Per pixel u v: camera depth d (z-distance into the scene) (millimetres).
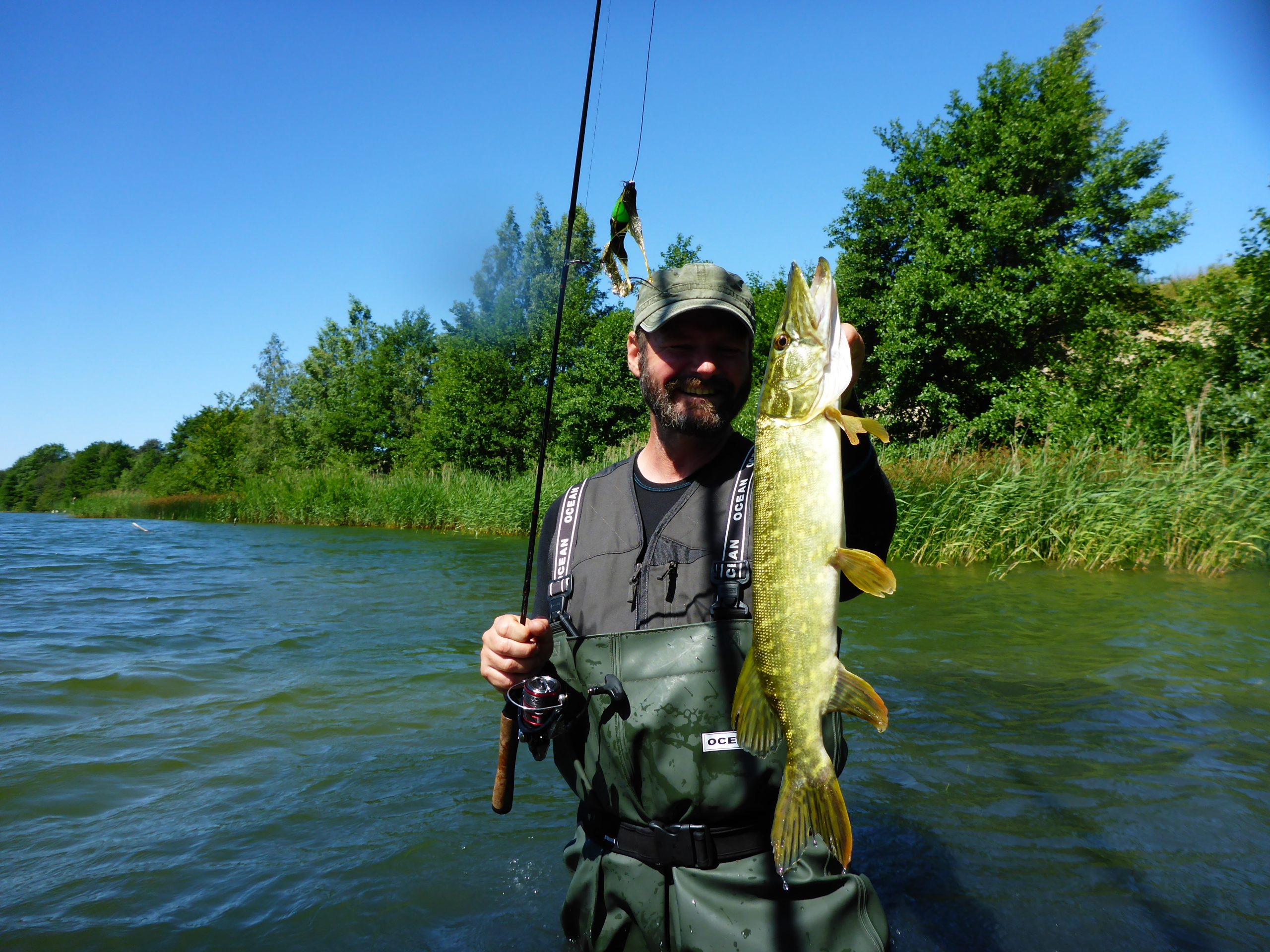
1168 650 5816
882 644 6109
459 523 21938
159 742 4242
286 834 3168
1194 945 2297
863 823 3127
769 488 2080
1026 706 4555
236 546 17094
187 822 3287
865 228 25375
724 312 2389
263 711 4781
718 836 2168
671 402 2434
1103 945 2303
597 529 2545
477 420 36500
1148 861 2783
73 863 2941
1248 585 8906
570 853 2541
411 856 2971
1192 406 14484
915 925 2426
